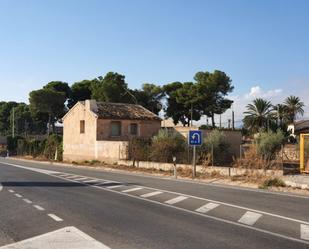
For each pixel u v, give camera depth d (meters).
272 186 21.81
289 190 20.55
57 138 58.22
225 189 20.58
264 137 37.12
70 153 51.25
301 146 24.64
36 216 12.73
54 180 25.20
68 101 87.56
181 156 34.72
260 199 16.89
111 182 23.91
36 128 113.25
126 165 37.81
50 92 83.19
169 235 10.13
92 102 48.03
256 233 10.42
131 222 11.82
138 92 80.50
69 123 51.62
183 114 82.75
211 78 78.06
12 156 72.81
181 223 11.69
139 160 36.97
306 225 11.47
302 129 83.62
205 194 18.41
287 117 94.75
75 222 11.78
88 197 17.27
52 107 85.12
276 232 10.55
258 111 90.62
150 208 14.40
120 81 76.38
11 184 22.69
